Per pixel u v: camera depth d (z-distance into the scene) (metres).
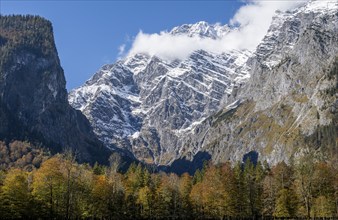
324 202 168.12
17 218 140.62
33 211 142.12
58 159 160.12
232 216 179.50
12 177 148.50
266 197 183.75
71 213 147.75
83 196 157.38
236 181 180.12
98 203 162.75
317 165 187.62
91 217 164.75
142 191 181.38
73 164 157.38
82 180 161.00
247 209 178.12
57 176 144.62
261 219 178.75
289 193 175.50
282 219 176.25
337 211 168.88
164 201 181.75
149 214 180.12
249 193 179.62
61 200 146.62
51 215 143.12
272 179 189.75
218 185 181.62
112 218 168.25
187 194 188.00
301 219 170.62
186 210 184.50
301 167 179.38
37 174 150.25
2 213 139.00
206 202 180.00
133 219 177.12
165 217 181.12
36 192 143.50
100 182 166.88
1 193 140.88
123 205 173.62
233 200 176.12
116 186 174.88
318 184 175.62
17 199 141.00
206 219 184.38
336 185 175.00
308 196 166.75
